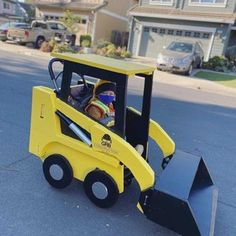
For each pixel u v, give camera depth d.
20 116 4.85
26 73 8.91
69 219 2.48
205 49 17.77
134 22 19.08
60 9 22.48
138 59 17.11
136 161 2.35
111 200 2.58
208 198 2.60
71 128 2.64
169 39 18.55
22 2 45.41
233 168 3.91
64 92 2.66
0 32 17.27
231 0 17.00
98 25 22.31
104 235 2.36
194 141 4.79
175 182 2.33
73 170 2.75
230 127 5.89
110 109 2.79
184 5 18.28
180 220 2.18
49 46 15.51
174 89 9.90
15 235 2.23
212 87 11.14
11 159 3.38
